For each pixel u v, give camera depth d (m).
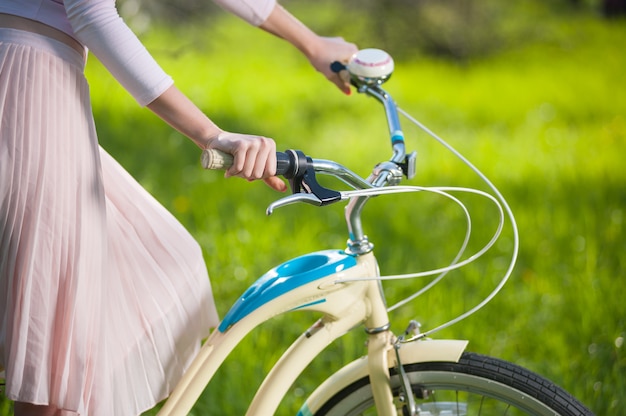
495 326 4.16
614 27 14.48
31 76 2.12
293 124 8.46
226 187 6.07
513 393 2.30
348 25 13.10
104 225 2.23
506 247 5.18
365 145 7.73
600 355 3.75
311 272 2.23
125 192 2.44
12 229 2.11
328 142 7.84
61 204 2.13
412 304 4.29
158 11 8.45
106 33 2.05
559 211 5.83
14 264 2.12
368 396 2.41
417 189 2.12
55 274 2.13
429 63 12.75
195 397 2.27
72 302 2.15
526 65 12.40
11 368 2.11
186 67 9.71
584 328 4.04
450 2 13.09
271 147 2.00
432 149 7.55
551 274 4.71
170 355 2.42
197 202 5.71
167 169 6.46
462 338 4.02
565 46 13.16
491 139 8.02
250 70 10.95
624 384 3.48
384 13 13.02
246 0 2.57
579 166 7.00
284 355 2.30
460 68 12.43
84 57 2.27
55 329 2.15
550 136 8.12
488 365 2.30
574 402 2.27
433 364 2.33
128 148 6.96
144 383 2.38
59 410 2.22
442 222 5.63
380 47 12.98
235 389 3.48
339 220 5.54
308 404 2.44
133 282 2.38
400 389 2.36
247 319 2.24
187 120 2.11
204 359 2.27
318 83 10.32
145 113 8.07
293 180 2.06
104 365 2.23
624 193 6.20
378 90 2.51
